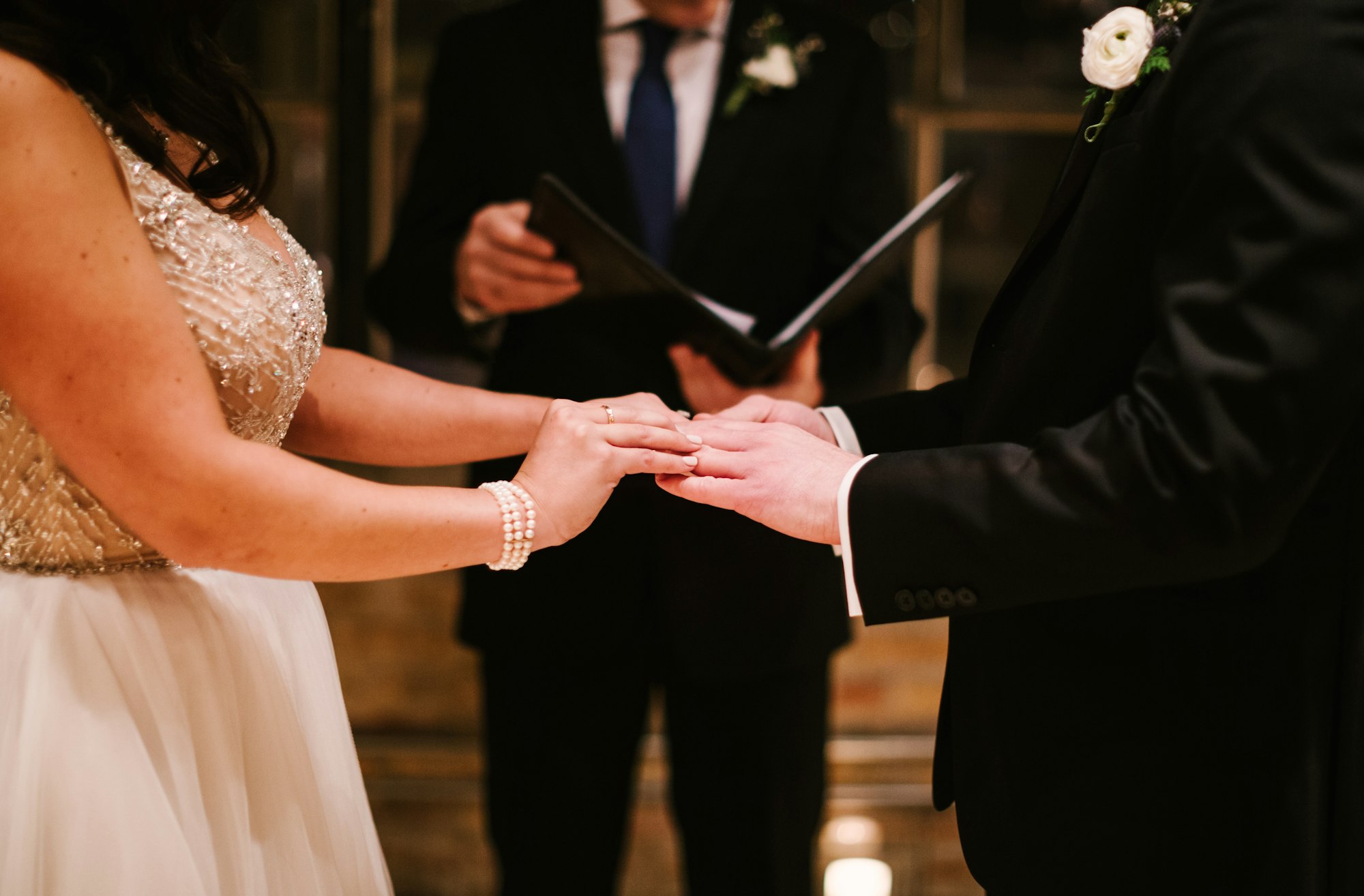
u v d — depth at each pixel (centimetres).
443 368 373
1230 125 94
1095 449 100
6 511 119
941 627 359
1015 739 117
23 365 104
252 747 126
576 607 204
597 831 212
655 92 216
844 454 121
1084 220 109
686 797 211
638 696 211
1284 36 93
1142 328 108
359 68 382
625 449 125
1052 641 115
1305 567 105
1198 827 107
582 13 215
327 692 138
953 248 415
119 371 104
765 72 210
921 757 317
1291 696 104
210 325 115
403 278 219
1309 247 90
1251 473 93
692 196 210
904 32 395
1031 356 113
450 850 295
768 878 207
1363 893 102
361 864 135
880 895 270
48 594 118
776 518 118
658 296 183
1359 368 91
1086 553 101
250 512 108
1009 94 401
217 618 125
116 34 114
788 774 206
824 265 214
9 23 105
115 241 105
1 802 111
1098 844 112
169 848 112
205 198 121
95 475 107
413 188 225
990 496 104
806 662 202
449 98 220
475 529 120
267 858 125
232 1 126
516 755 211
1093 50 108
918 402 154
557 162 211
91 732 114
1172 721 109
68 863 111
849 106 216
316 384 151
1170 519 96
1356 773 103
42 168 102
